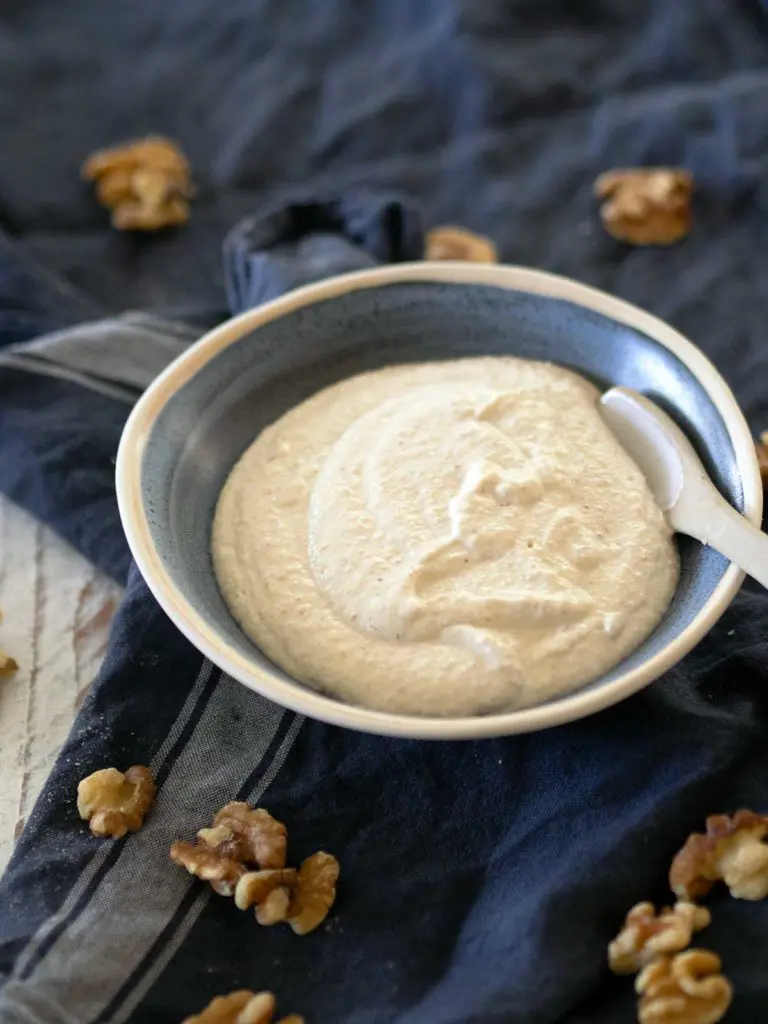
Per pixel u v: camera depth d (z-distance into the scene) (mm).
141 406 322
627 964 263
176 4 650
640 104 560
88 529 371
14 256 474
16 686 344
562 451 326
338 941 275
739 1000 253
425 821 296
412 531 305
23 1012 253
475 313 369
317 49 617
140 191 529
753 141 524
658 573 300
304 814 300
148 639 324
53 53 625
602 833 281
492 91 569
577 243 503
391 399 349
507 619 284
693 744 292
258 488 327
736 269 479
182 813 300
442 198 536
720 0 597
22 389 404
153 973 269
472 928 274
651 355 343
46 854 289
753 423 406
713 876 272
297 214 470
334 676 285
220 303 484
